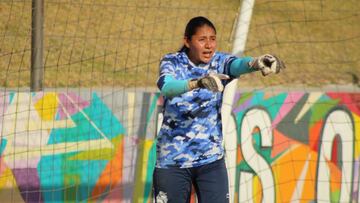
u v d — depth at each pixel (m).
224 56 12.28
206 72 12.12
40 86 17.47
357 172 18.47
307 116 18.31
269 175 18.05
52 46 23.80
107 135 17.39
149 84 25.53
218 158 12.40
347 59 34.88
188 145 12.15
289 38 34.06
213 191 12.39
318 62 33.47
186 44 12.23
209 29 12.02
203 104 12.07
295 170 18.22
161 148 12.34
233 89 15.50
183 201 12.51
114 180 17.42
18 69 21.91
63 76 23.36
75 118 17.27
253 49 32.00
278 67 10.74
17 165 16.89
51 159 17.11
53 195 17.09
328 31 36.09
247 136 17.86
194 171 12.36
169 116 12.16
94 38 23.72
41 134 17.05
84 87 22.23
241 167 17.80
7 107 16.86
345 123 18.45
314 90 30.84
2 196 16.81
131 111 17.53
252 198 17.91
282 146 18.16
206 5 29.89
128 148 17.50
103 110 17.41
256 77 29.73
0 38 22.08
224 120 15.45
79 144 17.23
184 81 10.78
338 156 18.41
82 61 22.14
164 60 12.05
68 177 17.20
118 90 17.62
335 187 18.41
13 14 22.39
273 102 18.12
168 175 12.26
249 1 15.50
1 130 16.80
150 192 17.59
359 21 37.22
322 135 18.38
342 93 18.47
